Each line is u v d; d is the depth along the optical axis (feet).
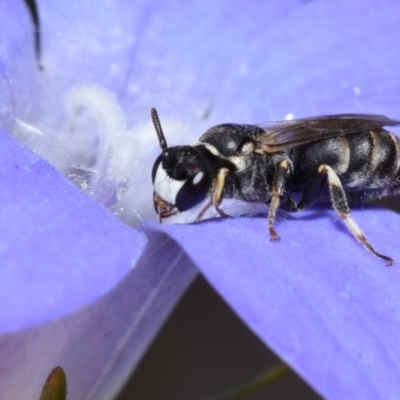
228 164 0.16
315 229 0.16
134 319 0.16
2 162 0.15
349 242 0.16
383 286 0.15
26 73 0.18
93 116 0.18
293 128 0.17
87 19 0.18
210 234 0.15
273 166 0.16
